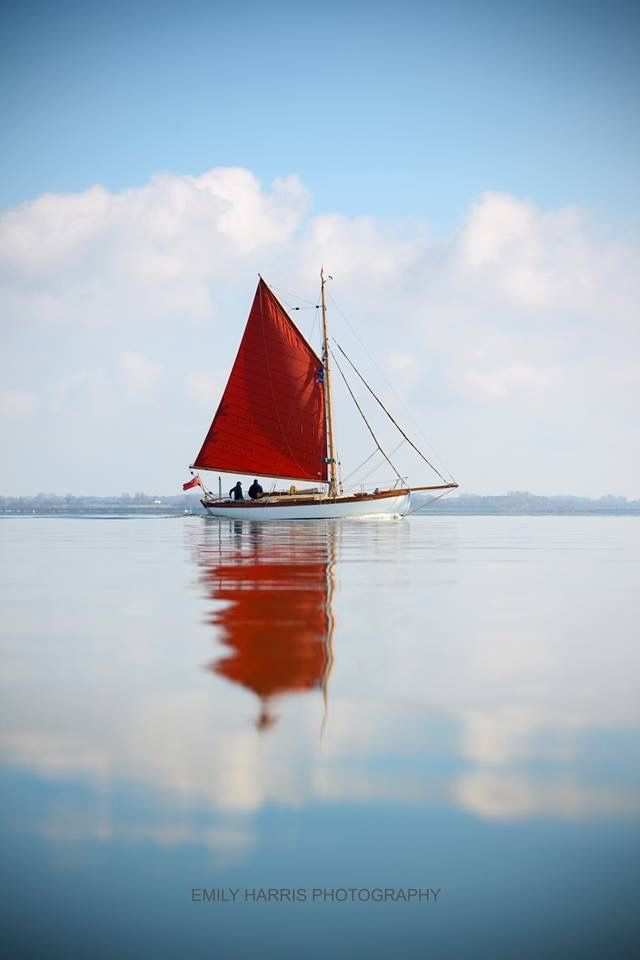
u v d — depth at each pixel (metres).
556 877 4.59
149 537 42.66
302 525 60.81
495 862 4.72
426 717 7.23
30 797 5.50
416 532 52.62
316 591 16.70
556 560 26.00
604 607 14.37
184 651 10.12
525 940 4.18
